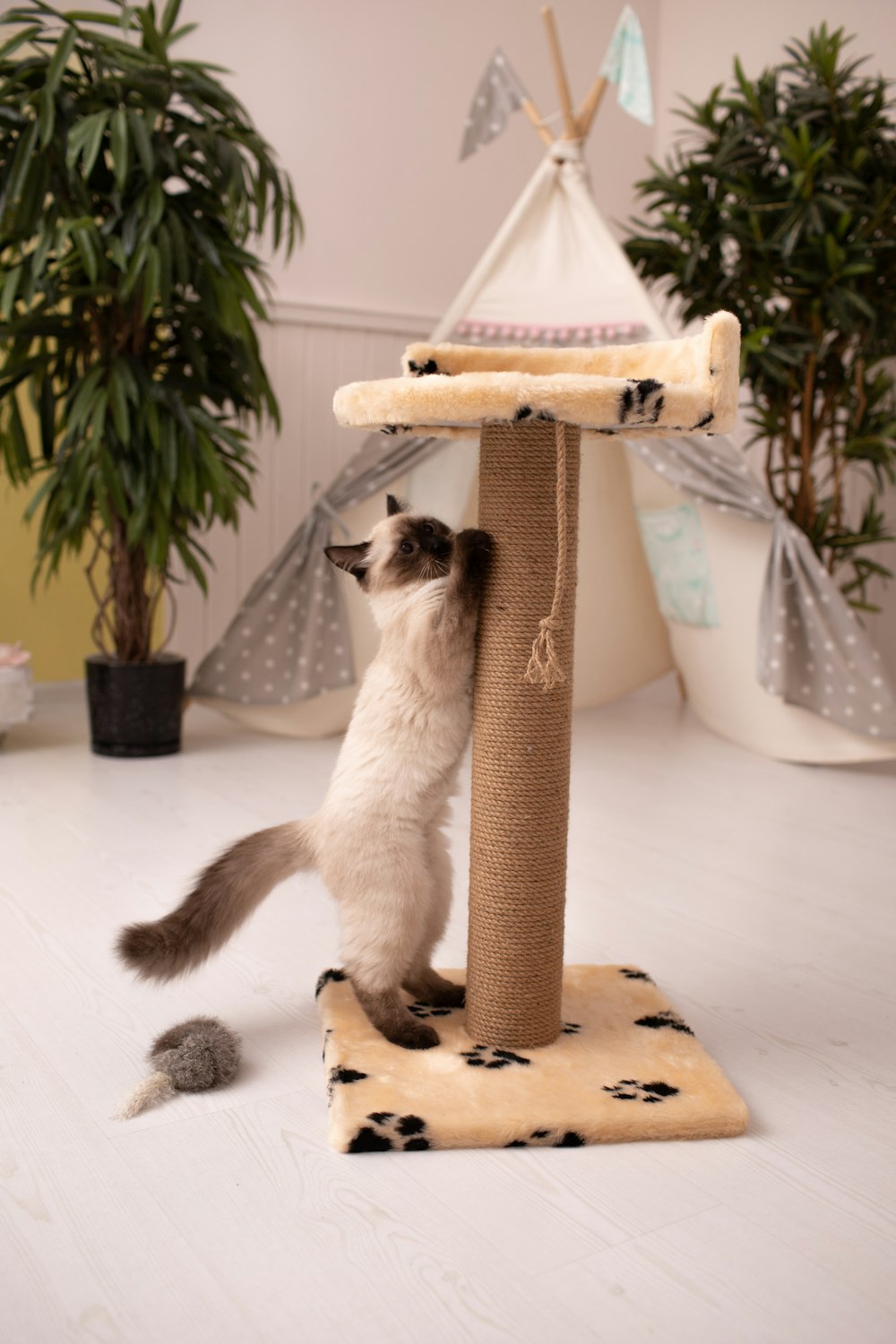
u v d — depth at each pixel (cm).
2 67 282
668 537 343
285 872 158
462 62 434
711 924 209
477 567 146
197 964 153
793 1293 108
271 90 396
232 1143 133
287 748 341
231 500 308
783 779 318
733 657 339
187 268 284
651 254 364
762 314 344
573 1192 125
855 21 393
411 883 150
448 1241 115
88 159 265
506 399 133
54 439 308
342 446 425
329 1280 109
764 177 338
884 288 337
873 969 190
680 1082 144
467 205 442
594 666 378
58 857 237
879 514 366
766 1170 130
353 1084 140
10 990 173
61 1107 141
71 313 300
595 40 466
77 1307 105
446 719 149
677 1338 102
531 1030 152
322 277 414
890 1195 125
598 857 247
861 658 309
